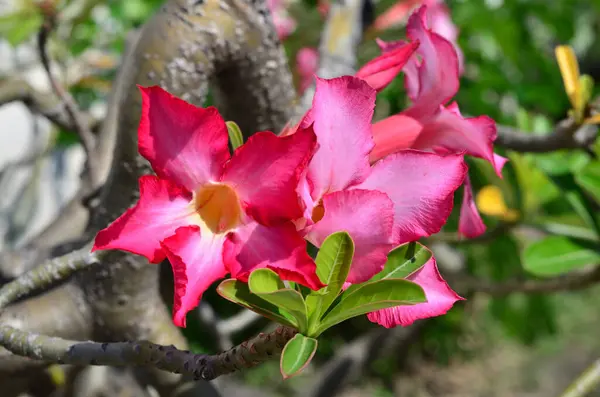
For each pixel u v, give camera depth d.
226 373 0.38
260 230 0.36
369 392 2.43
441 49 0.41
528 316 1.40
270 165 0.35
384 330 1.14
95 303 0.53
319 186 0.37
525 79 1.22
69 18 0.96
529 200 0.81
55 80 0.61
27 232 1.54
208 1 0.48
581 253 0.69
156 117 0.36
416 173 0.38
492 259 1.06
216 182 0.36
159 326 0.54
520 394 2.73
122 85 0.50
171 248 0.36
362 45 0.88
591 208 0.70
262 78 0.51
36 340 0.41
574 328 3.26
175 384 0.56
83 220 0.67
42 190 1.63
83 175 0.69
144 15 1.16
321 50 0.65
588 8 1.50
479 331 2.67
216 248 0.36
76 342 0.40
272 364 2.35
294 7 1.02
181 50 0.48
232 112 0.53
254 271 0.35
